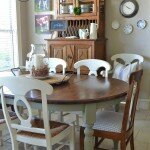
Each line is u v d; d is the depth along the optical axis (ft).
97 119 7.36
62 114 10.59
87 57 12.47
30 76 8.07
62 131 6.75
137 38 13.34
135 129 10.73
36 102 6.25
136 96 7.07
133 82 6.51
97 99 6.18
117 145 8.10
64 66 10.41
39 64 8.07
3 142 9.27
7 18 14.06
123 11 13.28
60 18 13.55
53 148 8.22
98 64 10.03
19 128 6.44
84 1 12.94
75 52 12.69
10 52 14.34
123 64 12.82
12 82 5.88
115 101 6.72
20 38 14.79
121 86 7.58
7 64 14.16
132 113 7.20
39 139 6.37
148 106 13.64
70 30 13.47
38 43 15.21
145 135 10.11
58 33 13.82
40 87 5.73
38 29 15.08
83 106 6.35
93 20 13.07
